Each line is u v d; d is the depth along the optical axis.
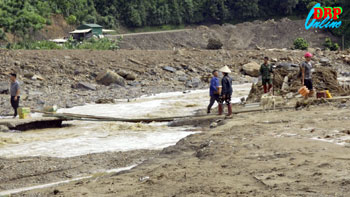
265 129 15.05
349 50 72.50
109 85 44.38
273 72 24.94
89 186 10.05
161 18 181.00
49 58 49.59
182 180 9.35
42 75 45.22
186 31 154.62
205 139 14.58
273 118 18.11
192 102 32.78
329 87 25.31
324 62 62.59
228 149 11.95
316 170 8.84
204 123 21.41
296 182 8.21
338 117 16.17
